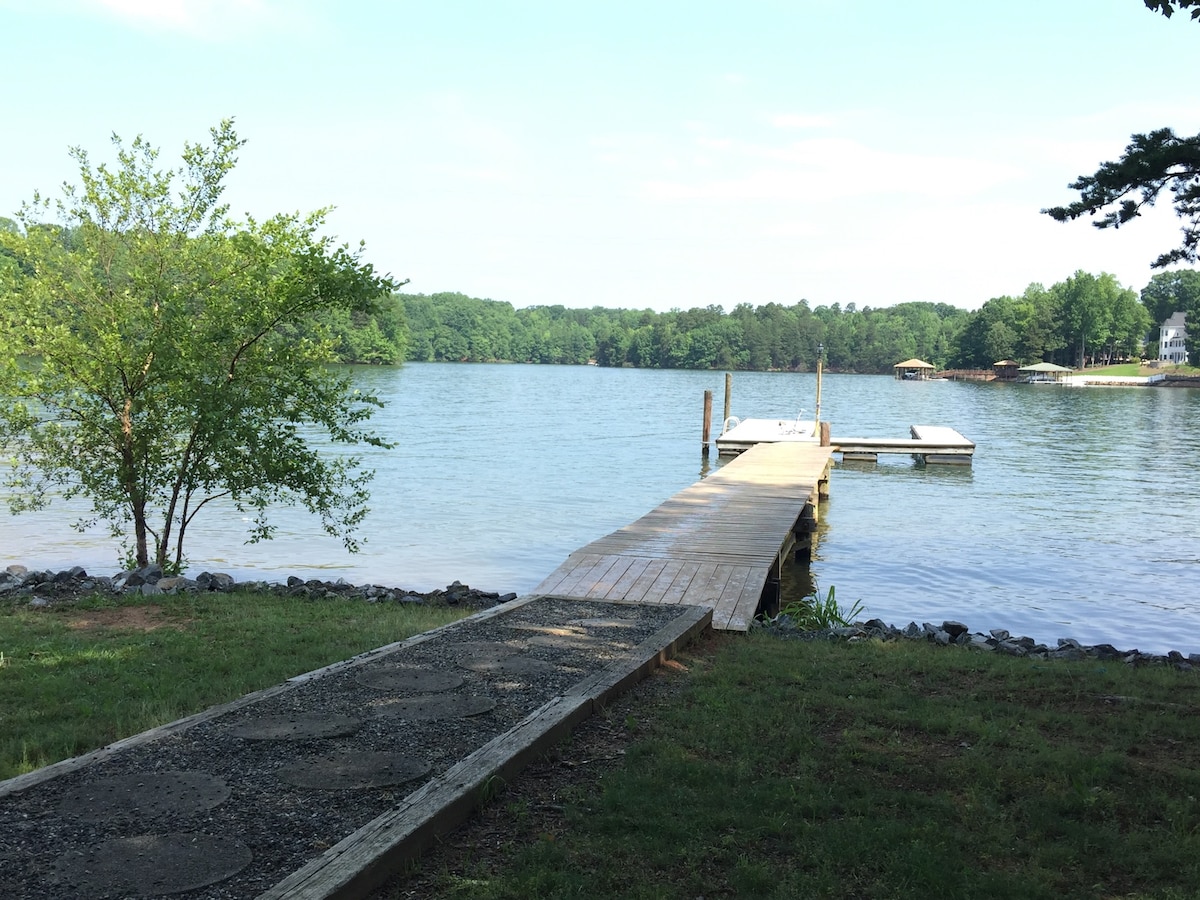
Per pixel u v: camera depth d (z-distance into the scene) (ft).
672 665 24.89
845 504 76.95
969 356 483.51
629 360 614.34
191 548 53.16
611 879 12.66
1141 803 15.85
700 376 478.18
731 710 20.40
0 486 69.41
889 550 57.82
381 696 20.02
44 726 18.89
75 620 29.78
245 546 54.08
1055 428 161.68
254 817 13.75
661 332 599.57
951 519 69.51
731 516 50.34
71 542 53.72
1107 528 65.77
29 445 38.65
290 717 18.44
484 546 55.52
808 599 45.55
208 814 13.82
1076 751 18.17
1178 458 114.01
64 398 37.86
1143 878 13.34
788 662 25.48
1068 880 13.16
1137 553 57.11
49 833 13.07
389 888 12.34
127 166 39.14
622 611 30.17
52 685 21.70
